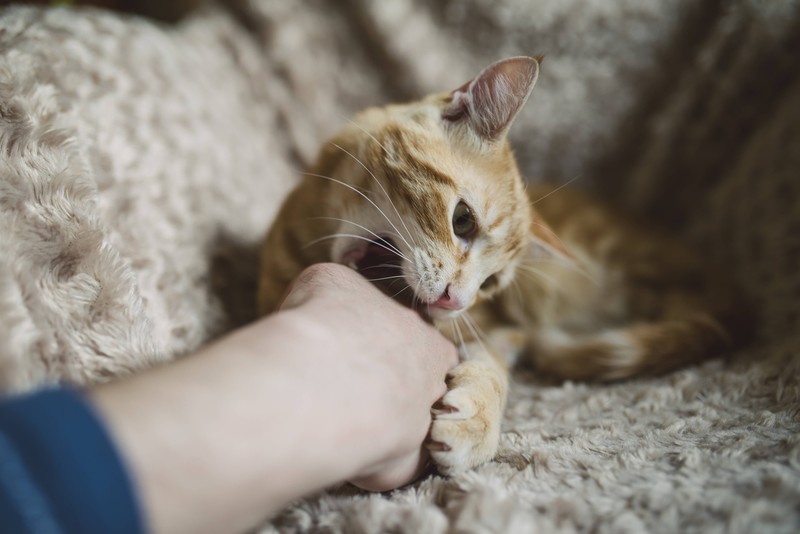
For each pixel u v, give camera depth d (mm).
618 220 490
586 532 256
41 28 360
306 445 234
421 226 342
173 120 397
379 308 295
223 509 217
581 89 522
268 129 498
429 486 288
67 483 181
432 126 366
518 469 299
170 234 365
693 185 521
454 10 508
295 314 262
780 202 450
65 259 294
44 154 305
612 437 318
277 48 504
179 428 211
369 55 523
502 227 370
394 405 265
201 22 497
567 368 406
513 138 535
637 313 458
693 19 505
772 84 481
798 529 247
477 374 333
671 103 514
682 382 367
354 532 264
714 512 257
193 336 350
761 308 438
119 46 391
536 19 502
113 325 292
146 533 196
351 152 370
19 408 196
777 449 291
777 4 468
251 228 431
